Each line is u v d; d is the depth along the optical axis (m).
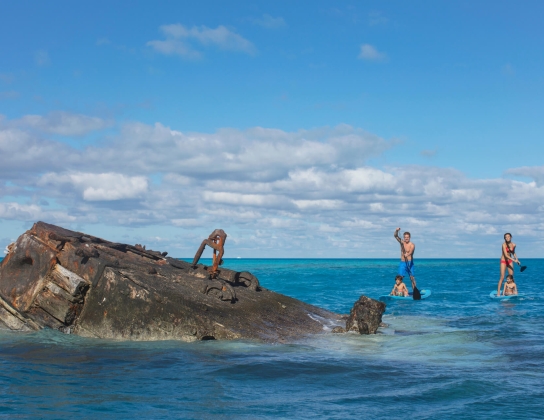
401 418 5.11
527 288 25.81
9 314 10.18
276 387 6.30
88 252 10.02
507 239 20.11
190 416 5.17
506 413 5.24
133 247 12.38
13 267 10.46
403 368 7.35
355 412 5.30
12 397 5.79
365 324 10.61
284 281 32.38
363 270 55.50
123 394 5.94
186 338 9.18
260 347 8.79
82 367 7.26
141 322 9.37
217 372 6.98
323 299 19.70
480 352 8.59
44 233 10.43
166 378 6.67
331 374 6.97
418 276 40.53
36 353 8.20
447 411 5.31
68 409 5.37
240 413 5.27
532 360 7.89
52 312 9.92
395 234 21.02
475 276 40.28
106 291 9.66
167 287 9.95
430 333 10.83
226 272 12.74
